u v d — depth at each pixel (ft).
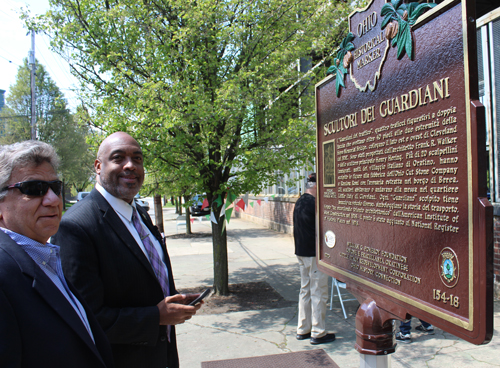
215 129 18.92
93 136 18.19
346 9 19.71
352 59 7.33
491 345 12.89
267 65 18.78
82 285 5.99
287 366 12.01
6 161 4.26
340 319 16.40
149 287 6.73
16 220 4.30
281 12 18.70
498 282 17.69
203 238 45.21
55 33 18.49
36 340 3.79
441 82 5.02
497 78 18.33
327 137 8.43
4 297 3.66
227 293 20.61
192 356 13.16
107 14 17.25
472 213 4.41
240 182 20.27
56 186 4.55
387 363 6.33
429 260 5.18
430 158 5.25
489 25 18.65
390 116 6.16
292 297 19.84
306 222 13.85
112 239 6.52
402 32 5.74
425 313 5.17
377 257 6.42
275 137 18.45
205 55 18.51
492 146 18.56
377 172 6.50
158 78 17.71
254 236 45.06
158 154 17.29
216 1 18.10
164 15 19.13
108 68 18.19
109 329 5.99
